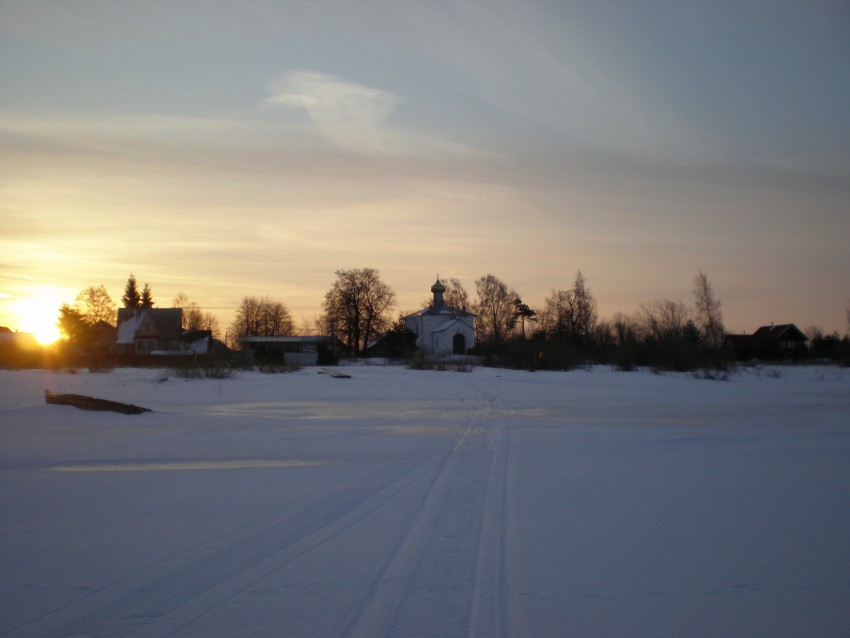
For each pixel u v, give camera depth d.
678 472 12.06
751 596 6.08
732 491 10.47
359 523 8.40
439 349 95.62
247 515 8.91
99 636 5.23
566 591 6.15
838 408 24.67
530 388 36.56
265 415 22.27
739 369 53.47
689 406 25.66
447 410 24.25
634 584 6.35
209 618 5.53
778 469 12.37
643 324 81.00
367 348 100.56
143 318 95.44
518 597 6.00
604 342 86.50
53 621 5.51
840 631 5.36
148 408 23.91
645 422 20.27
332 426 19.27
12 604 5.87
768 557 7.20
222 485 10.95
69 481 11.38
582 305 104.44
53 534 8.07
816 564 6.97
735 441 16.05
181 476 11.80
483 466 12.60
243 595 6.01
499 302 116.12
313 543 7.55
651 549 7.45
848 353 74.19
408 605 5.79
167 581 6.39
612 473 11.94
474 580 6.39
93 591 6.16
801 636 5.27
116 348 94.06
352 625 5.38
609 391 34.06
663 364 55.69
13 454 14.30
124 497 10.09
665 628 5.39
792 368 58.84
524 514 8.93
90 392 31.61
